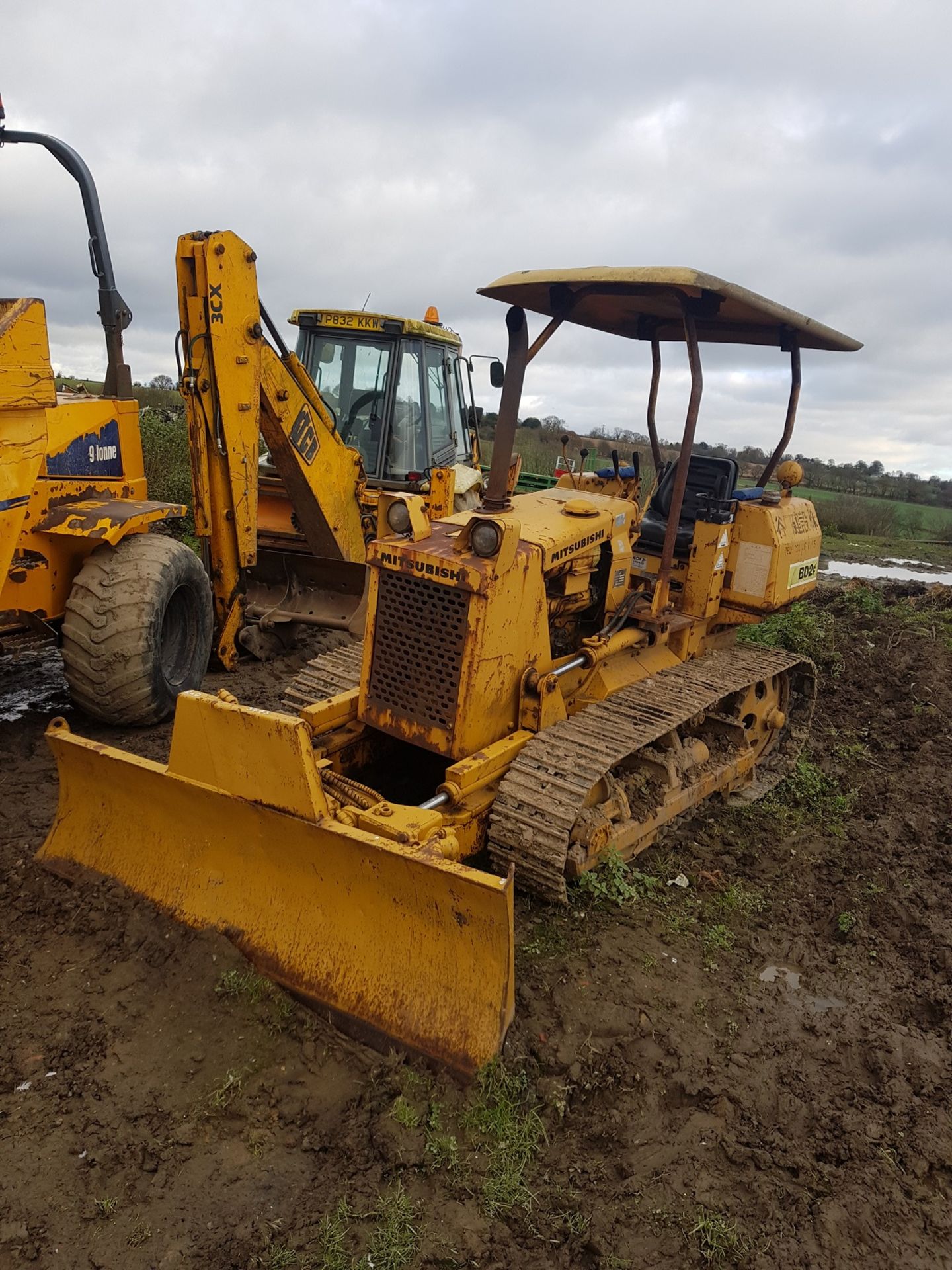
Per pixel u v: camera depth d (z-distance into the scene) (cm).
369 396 884
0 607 554
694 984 407
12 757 579
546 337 465
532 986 386
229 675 765
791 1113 333
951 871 523
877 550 2019
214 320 662
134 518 611
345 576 847
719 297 472
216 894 388
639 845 497
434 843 356
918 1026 393
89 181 675
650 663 557
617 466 616
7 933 388
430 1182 287
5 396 523
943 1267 275
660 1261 268
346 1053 333
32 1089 312
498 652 426
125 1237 261
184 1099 311
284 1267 255
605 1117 322
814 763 676
